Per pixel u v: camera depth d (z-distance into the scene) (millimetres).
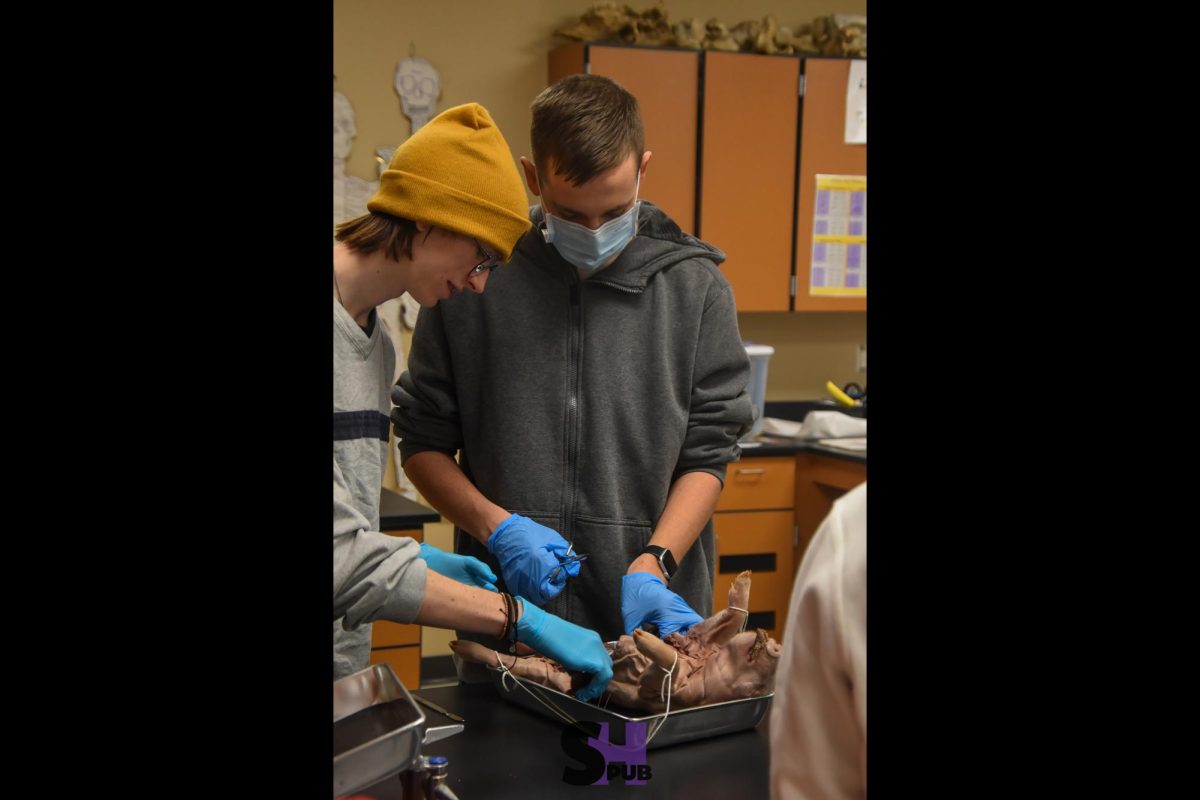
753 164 3680
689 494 1585
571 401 1565
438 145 1167
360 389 1191
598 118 1381
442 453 1629
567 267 1568
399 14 3570
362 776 835
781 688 690
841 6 4031
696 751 1110
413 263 1200
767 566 3580
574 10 3742
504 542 1460
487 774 1039
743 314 4074
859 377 4234
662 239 1620
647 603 1384
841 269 3822
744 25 3736
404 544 1098
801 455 3584
